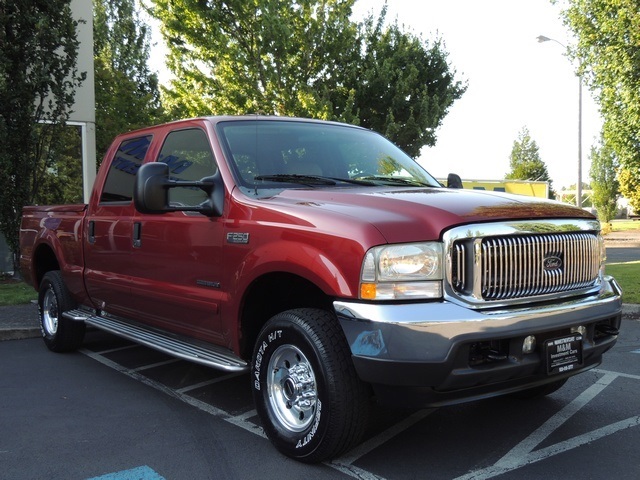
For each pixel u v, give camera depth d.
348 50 19.20
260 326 4.07
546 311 3.34
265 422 3.72
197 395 4.95
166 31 17.89
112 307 5.51
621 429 4.09
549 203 3.80
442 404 3.17
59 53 11.98
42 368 5.80
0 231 11.21
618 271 12.93
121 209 5.25
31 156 11.24
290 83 17.72
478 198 3.66
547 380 3.50
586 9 13.13
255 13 16.70
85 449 3.81
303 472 3.46
